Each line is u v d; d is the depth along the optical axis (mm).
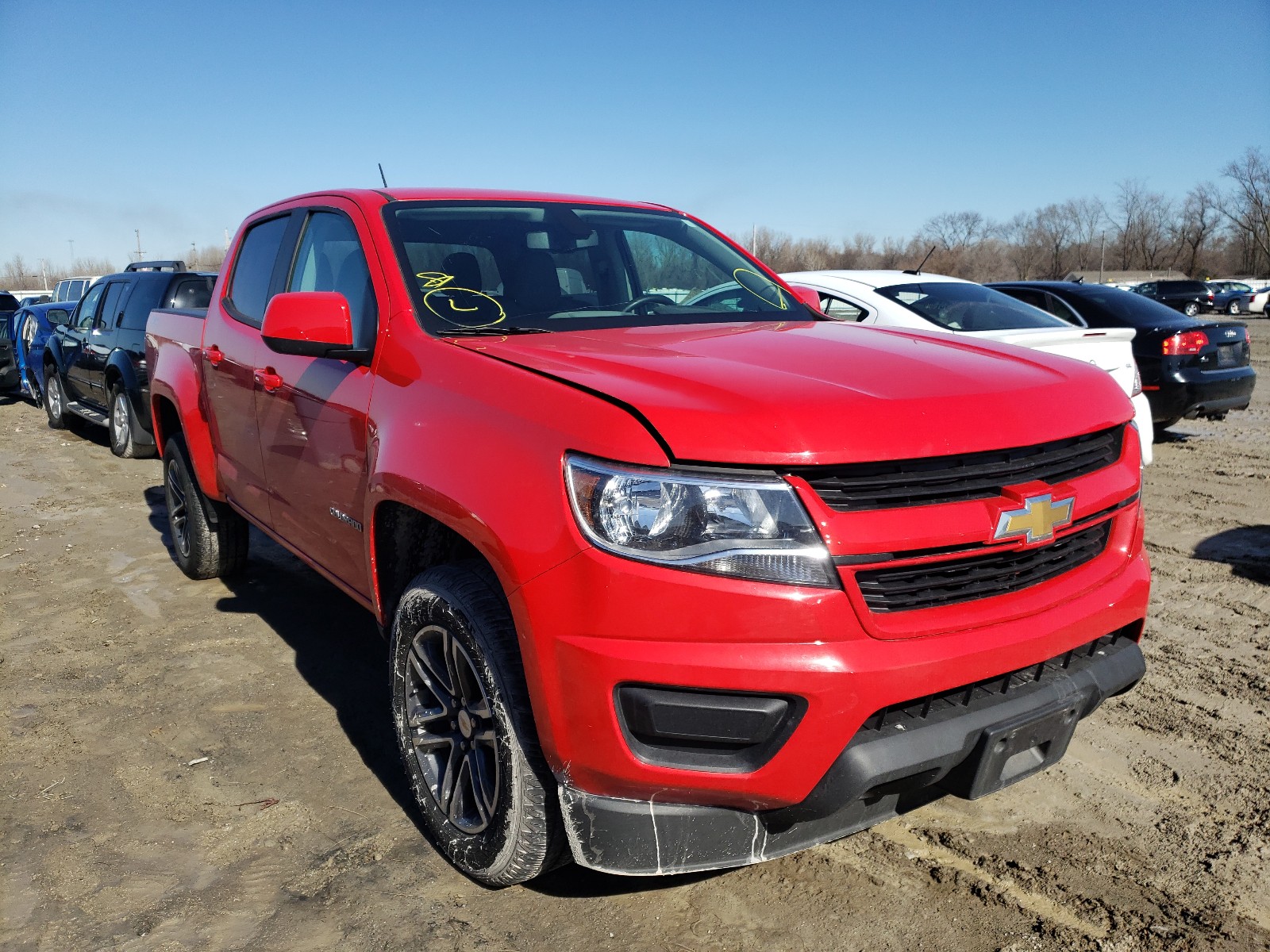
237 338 4012
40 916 2461
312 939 2367
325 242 3537
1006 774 2285
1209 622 4469
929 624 2070
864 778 2010
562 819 2248
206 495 4688
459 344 2697
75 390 10820
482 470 2256
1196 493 7133
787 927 2400
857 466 2023
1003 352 2725
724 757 2039
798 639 1962
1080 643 2305
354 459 2906
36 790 3098
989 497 2164
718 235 3990
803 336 2832
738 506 1969
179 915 2463
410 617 2609
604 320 3082
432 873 2639
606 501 2006
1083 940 2326
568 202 3738
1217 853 2672
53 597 5086
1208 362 8898
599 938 2365
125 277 9727
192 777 3178
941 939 2342
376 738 3455
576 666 2037
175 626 4602
